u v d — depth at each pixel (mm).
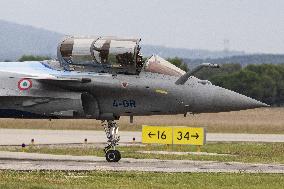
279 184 94125
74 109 120812
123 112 122938
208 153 152250
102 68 122875
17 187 83938
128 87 121875
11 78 121625
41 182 90938
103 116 123062
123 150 160125
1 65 124875
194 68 121938
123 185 90312
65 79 120062
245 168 113812
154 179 96938
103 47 121812
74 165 113250
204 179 97812
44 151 150375
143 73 123188
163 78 122625
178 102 122250
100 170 105625
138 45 122125
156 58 124500
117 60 121875
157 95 122125
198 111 123125
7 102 121812
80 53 122500
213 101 121875
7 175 96812
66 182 91750
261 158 137000
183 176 100438
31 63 125250
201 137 159750
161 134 162875
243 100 122250
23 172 100812
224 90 122688
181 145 177125
